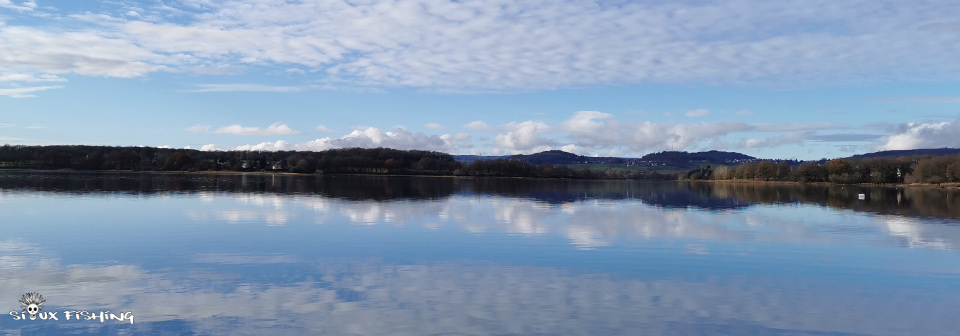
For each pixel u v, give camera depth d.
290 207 49.41
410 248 27.95
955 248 29.97
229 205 50.38
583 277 22.19
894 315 18.03
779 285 21.42
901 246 30.55
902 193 94.38
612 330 16.23
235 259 24.66
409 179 140.50
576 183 138.00
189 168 167.50
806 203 67.06
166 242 28.77
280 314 17.06
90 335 15.34
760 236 34.00
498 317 17.14
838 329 16.72
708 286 21.09
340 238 30.80
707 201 69.50
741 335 16.06
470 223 38.78
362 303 18.28
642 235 33.66
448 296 19.20
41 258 24.38
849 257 26.98
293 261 24.39
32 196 57.19
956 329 16.84
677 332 16.19
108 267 22.77
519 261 25.03
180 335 15.36
